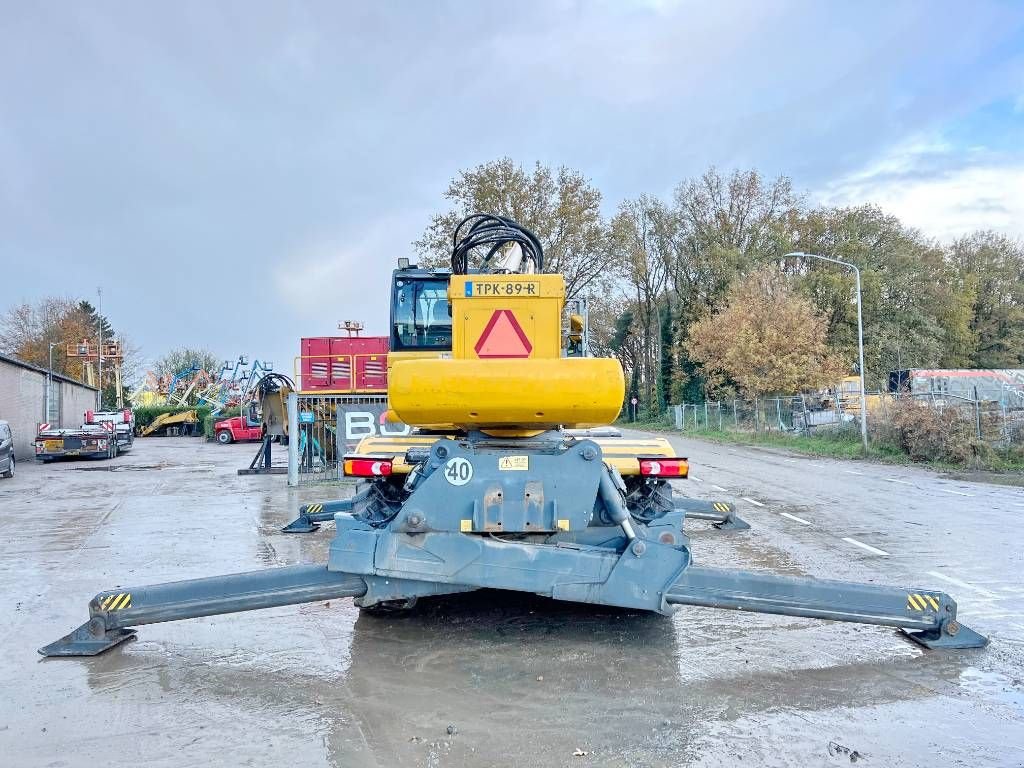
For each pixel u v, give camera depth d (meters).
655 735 3.76
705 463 21.27
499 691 4.32
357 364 15.95
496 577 4.64
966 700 4.21
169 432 55.28
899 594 4.98
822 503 12.71
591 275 44.44
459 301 4.96
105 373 68.19
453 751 3.59
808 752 3.59
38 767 3.49
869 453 22.62
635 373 61.53
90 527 10.62
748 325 33.47
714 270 46.31
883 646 5.13
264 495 13.95
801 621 5.74
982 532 9.75
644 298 56.69
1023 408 21.33
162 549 8.76
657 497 5.92
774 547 8.66
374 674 4.61
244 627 5.61
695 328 40.97
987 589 6.74
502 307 4.97
